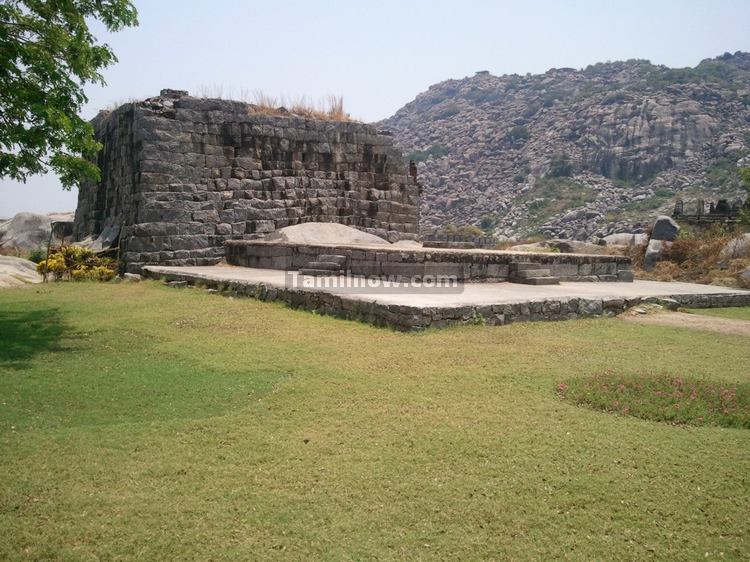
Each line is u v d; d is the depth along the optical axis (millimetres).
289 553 3861
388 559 3811
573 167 78250
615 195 69500
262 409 6148
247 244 17984
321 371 7340
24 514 4250
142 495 4484
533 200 73188
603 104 87562
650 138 76688
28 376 7250
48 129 9336
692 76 90375
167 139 18078
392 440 5391
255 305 11695
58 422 5863
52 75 9188
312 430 5621
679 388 6754
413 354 8023
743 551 3955
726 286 18531
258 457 5070
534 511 4336
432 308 9438
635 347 8859
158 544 3936
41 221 29953
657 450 5254
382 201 21922
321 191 20984
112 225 20453
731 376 7445
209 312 11047
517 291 12508
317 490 4559
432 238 23031
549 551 3922
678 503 4469
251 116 19641
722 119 78688
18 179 9734
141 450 5207
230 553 3854
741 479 4797
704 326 10711
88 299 12664
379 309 9812
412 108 131375
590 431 5605
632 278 17547
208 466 4922
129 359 8047
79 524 4137
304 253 15844
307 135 20719
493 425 5711
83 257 17281
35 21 9234
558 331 9781
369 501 4422
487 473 4820
